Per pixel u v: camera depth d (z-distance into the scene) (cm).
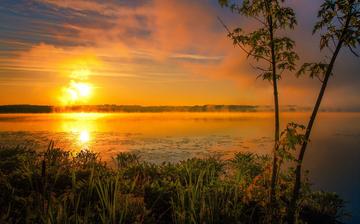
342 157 1748
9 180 840
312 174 1327
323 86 616
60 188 834
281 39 648
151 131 3253
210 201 710
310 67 620
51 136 2616
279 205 665
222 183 830
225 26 685
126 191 820
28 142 2188
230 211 704
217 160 1336
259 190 689
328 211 792
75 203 714
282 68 654
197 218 673
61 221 611
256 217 724
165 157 1695
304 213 766
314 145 2259
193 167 1068
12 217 639
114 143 2248
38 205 649
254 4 658
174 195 783
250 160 1052
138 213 692
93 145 2145
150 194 790
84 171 962
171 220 699
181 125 4306
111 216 639
